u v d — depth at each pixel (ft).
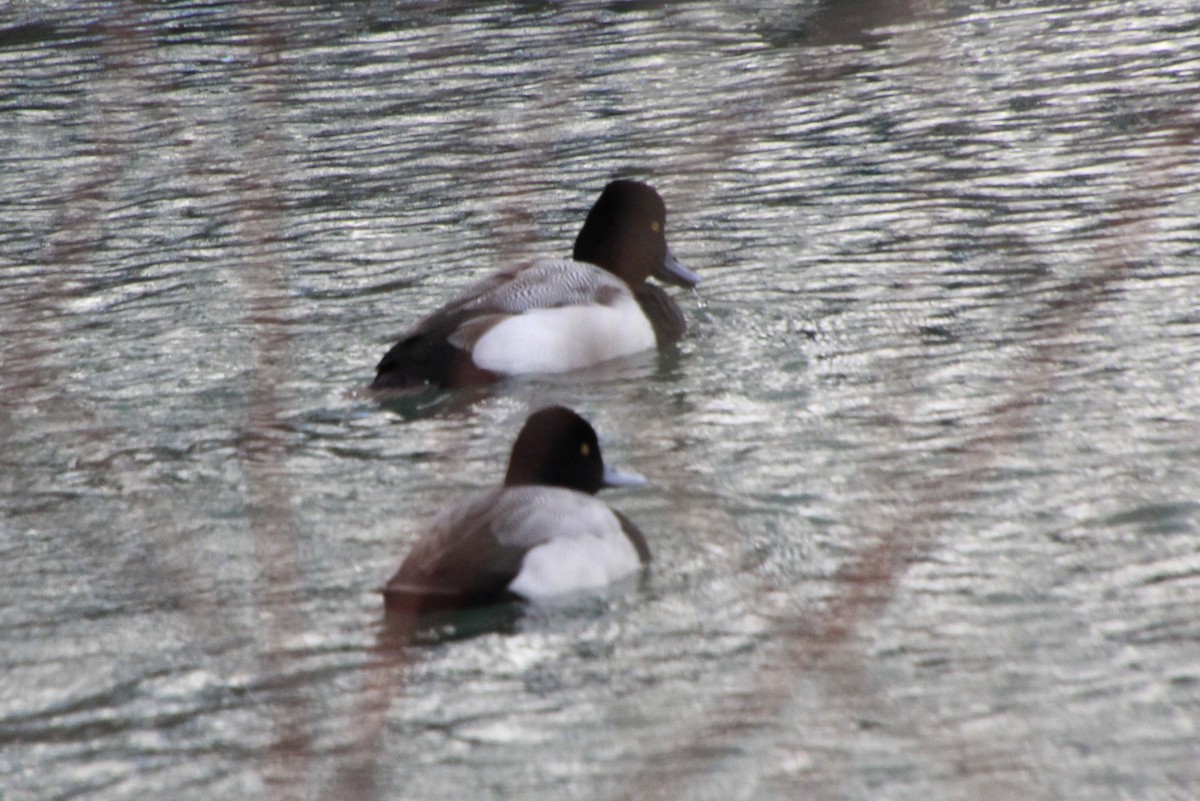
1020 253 56.54
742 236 60.85
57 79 86.79
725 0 96.99
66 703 30.78
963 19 90.53
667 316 52.34
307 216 65.51
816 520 37.55
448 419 45.60
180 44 92.12
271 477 41.45
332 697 30.58
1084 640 31.83
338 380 48.96
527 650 31.86
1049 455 40.63
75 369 50.29
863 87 78.59
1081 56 81.41
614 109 76.95
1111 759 27.81
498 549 32.96
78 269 60.29
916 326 50.90
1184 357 46.47
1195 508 37.27
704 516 37.88
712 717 29.27
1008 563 35.19
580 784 27.58
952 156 67.92
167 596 34.83
